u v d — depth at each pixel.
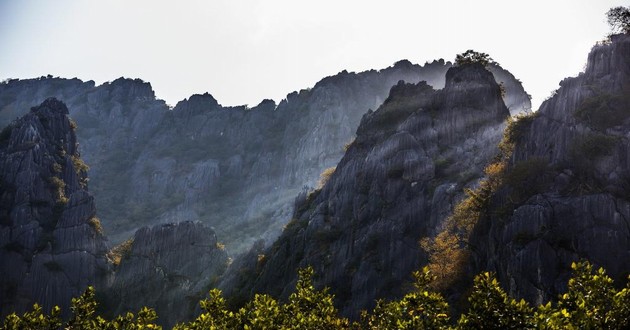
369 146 143.38
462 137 130.62
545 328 41.84
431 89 159.00
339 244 124.12
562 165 86.50
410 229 114.19
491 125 130.38
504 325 44.81
